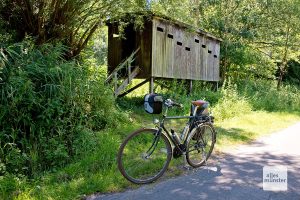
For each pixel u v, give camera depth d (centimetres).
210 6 2073
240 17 2073
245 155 644
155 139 495
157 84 1410
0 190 428
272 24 2164
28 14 838
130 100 1246
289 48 2244
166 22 1259
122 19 1105
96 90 754
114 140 634
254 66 2177
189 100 1183
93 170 514
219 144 721
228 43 1986
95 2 890
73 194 430
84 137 600
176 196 426
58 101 610
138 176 489
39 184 463
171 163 551
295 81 2616
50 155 533
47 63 688
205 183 474
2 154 502
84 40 1072
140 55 1227
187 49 1463
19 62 626
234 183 476
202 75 1602
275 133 905
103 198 423
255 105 1412
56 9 849
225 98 1272
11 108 559
